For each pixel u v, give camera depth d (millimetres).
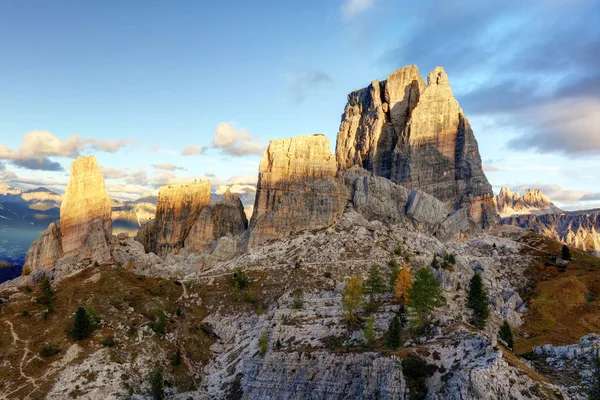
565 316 151625
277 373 114312
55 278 190500
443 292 147500
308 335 125438
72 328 139750
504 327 120500
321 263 184875
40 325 145000
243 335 149875
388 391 92062
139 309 161125
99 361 128750
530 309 159375
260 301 166500
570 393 83500
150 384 126062
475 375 84188
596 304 153875
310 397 105312
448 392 85875
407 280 134750
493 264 194500
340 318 130375
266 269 188000
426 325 114625
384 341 111500
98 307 157250
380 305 134125
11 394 115625
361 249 193250
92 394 117125
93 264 195250
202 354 145125
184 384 130750
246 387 118375
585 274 175750
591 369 89000
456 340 97750
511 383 82812
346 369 104062
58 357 129750
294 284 170875
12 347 132750
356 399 97125
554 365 95500
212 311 167875
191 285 186375
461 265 178375
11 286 184625
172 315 161750
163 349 141250
